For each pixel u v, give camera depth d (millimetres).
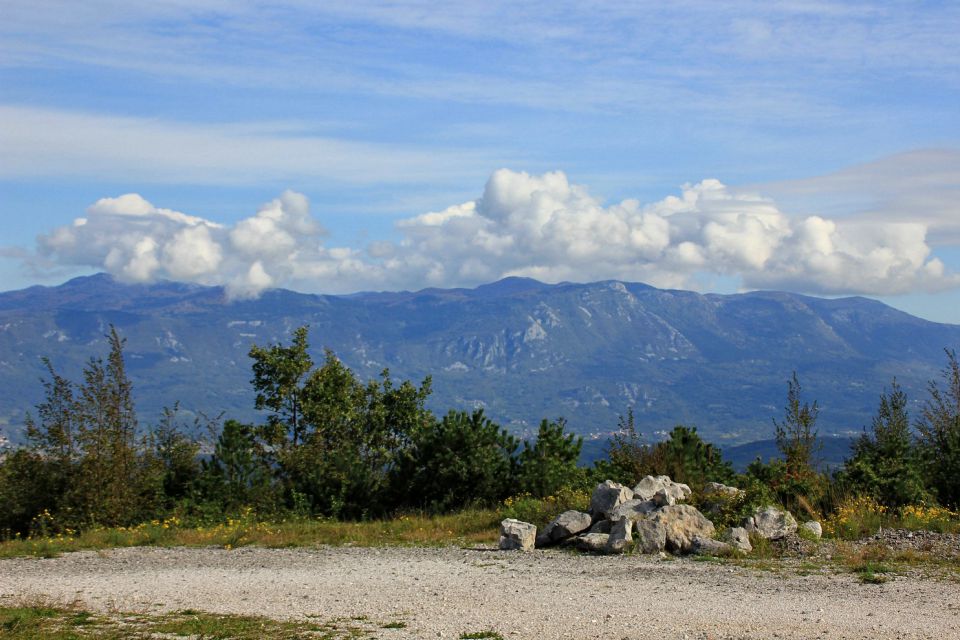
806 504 19031
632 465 24219
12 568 17266
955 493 21047
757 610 11055
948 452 22281
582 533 18156
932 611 10961
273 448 30766
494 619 10680
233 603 12383
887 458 21203
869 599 11828
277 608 11883
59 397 25406
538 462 26375
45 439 25250
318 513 26531
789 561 15336
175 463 27219
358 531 21516
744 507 18422
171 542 20844
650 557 16234
